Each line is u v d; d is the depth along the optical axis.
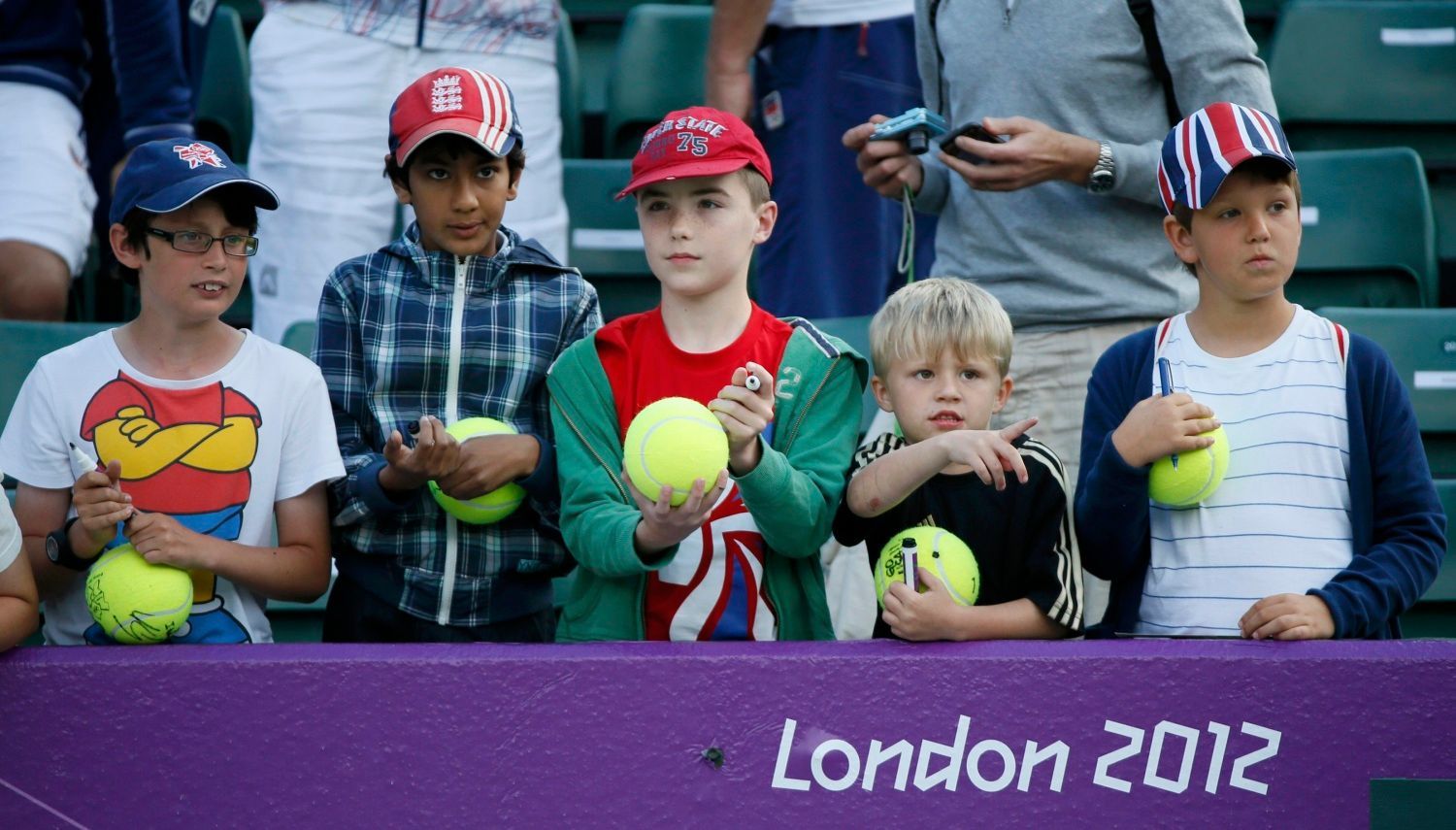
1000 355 10.57
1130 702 9.01
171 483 10.48
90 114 18.03
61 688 8.99
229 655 9.09
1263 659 9.01
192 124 18.39
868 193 17.66
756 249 20.05
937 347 10.39
